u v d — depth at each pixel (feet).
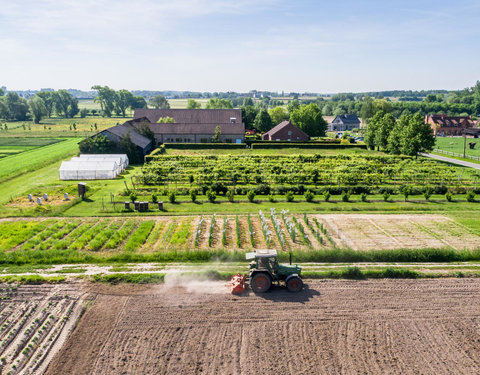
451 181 168.86
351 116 534.37
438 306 66.59
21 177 179.93
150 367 51.98
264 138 338.95
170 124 304.09
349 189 149.18
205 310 65.10
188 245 94.17
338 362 52.95
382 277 77.51
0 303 67.41
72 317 63.46
